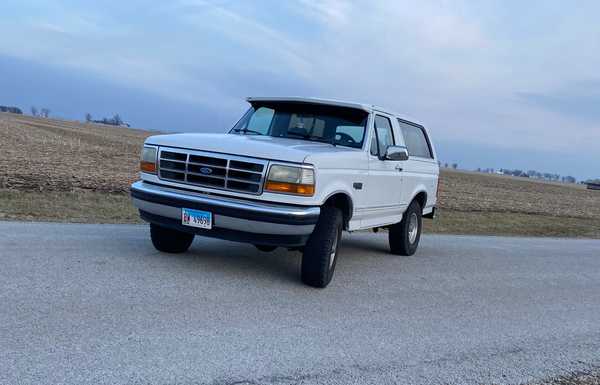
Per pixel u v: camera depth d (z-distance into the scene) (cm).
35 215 945
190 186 572
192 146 575
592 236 1778
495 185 6575
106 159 3188
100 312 432
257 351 389
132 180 1991
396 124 770
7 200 1112
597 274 905
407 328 484
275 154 549
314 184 548
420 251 956
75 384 312
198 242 771
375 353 414
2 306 424
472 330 502
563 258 1061
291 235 544
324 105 699
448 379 380
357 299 561
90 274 537
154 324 418
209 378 338
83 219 958
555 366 432
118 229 834
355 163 630
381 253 883
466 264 861
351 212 634
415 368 393
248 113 747
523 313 588
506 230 1684
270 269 647
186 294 505
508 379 394
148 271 572
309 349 405
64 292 473
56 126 8588
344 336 442
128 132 10212
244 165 552
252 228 541
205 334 410
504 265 894
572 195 6234
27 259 574
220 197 559
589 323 577
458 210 2345
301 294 552
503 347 464
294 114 709
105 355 354
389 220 792
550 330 533
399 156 684
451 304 589
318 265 572
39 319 404
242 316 461
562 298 686
